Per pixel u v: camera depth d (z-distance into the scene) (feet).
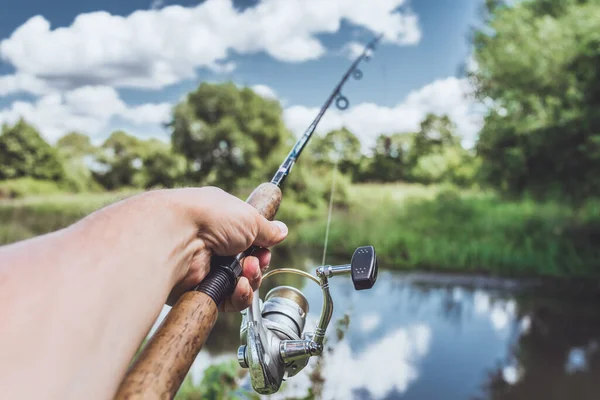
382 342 23.02
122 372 1.33
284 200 71.97
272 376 2.88
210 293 2.09
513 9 61.00
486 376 19.90
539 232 46.19
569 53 52.19
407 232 50.83
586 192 51.08
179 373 1.77
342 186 71.97
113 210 1.57
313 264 44.73
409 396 17.66
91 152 125.49
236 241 2.21
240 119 107.34
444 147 90.63
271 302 3.38
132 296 1.40
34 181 114.62
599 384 19.52
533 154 54.95
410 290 34.32
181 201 1.93
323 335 3.15
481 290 34.86
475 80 61.11
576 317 28.40
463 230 50.08
